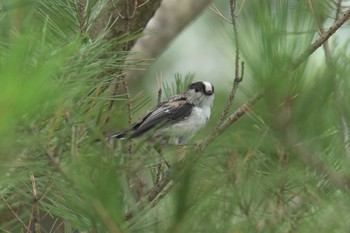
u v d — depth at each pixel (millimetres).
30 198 6723
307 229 5500
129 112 7352
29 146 5066
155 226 5070
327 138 6055
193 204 4926
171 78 14914
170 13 14508
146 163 5496
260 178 5594
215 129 6688
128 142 6004
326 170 5883
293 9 6426
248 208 5438
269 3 6094
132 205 5160
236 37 6656
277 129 5992
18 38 4996
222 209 5211
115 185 4754
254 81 6098
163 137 7250
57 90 4910
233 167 5398
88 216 5254
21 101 4328
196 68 14617
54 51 5176
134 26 10328
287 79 5957
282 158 5965
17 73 4375
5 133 4496
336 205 5508
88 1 7898
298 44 6070
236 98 12234
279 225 5477
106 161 4965
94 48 6156
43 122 5398
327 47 6793
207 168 5383
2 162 4914
